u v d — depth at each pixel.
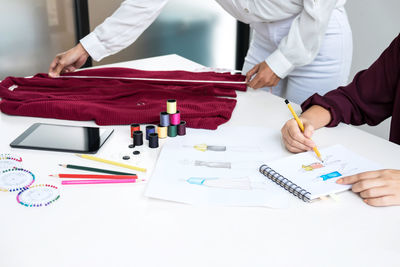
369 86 1.09
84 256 0.58
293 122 0.92
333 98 1.09
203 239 0.62
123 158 0.86
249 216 0.68
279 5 1.28
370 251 0.61
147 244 0.61
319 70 1.42
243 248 0.61
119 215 0.67
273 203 0.71
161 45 2.81
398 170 0.77
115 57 2.64
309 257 0.59
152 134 0.91
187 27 2.86
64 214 0.67
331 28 1.37
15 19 2.20
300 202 0.72
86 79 1.32
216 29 2.99
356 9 2.33
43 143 0.90
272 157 0.88
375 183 0.73
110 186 0.76
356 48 2.40
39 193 0.72
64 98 1.13
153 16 1.32
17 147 0.88
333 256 0.59
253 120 1.09
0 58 2.24
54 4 2.29
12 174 0.77
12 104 1.08
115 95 1.18
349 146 0.95
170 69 1.54
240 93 1.30
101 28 1.30
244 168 0.83
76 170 0.81
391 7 2.15
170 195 0.72
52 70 1.34
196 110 1.09
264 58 1.53
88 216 0.67
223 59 3.13
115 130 1.00
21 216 0.66
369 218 0.68
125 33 1.32
